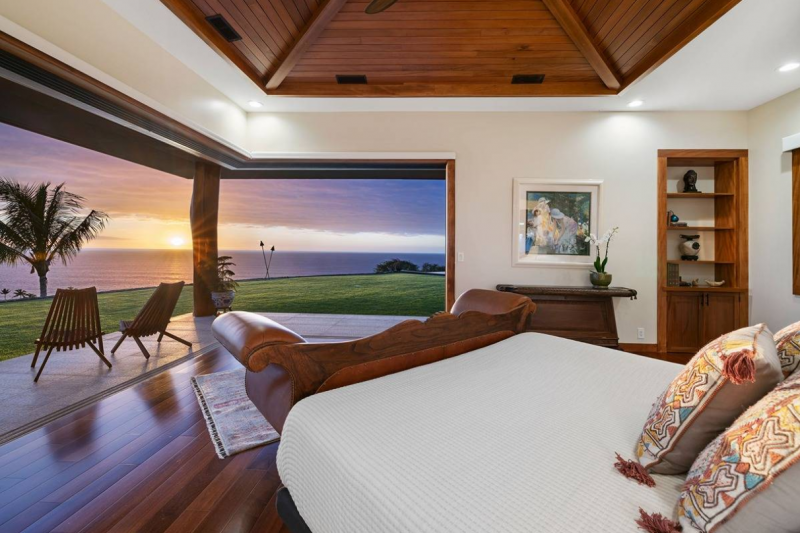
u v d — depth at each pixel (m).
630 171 4.18
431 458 0.97
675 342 4.20
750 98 3.74
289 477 1.21
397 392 1.39
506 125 4.27
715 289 4.04
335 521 0.97
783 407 0.68
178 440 2.21
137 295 6.38
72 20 2.29
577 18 3.01
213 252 6.00
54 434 2.28
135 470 1.91
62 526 1.53
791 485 0.59
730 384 0.82
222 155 4.15
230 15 2.82
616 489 0.84
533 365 1.70
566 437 1.08
